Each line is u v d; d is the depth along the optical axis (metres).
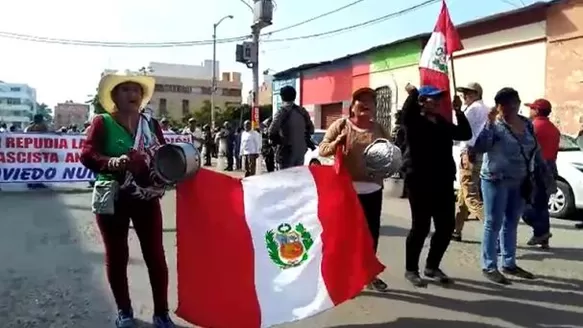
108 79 4.40
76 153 14.95
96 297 5.53
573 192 10.52
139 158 4.33
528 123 6.38
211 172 4.65
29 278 6.11
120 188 4.43
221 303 4.46
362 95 5.56
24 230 8.69
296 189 4.89
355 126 5.62
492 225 6.23
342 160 5.04
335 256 4.81
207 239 4.53
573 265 7.03
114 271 4.59
